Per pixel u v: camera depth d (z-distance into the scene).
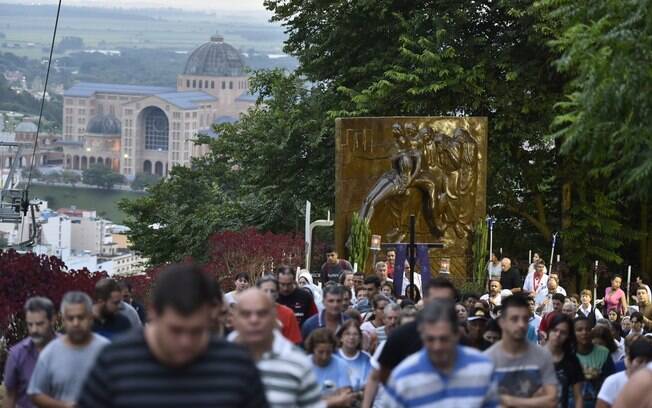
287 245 39.88
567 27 18.00
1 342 18.56
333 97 47.44
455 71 42.38
